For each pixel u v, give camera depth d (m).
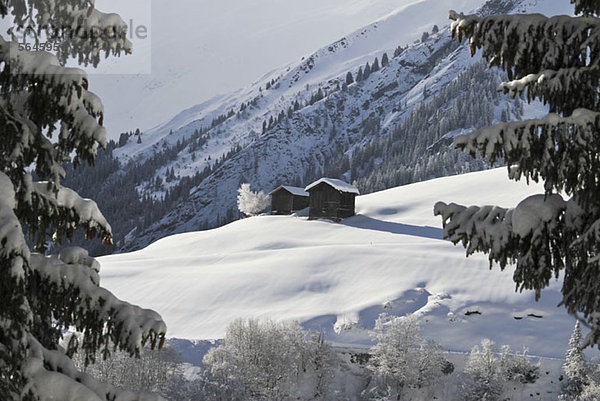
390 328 59.00
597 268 7.29
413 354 57.94
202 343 60.59
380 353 59.16
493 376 56.91
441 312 68.44
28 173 5.98
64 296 6.27
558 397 55.94
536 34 7.58
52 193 6.22
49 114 5.79
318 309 71.62
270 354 52.81
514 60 7.69
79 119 5.73
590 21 7.51
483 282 74.12
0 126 5.67
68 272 6.32
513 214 7.68
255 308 74.56
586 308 7.50
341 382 58.88
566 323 66.56
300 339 58.19
